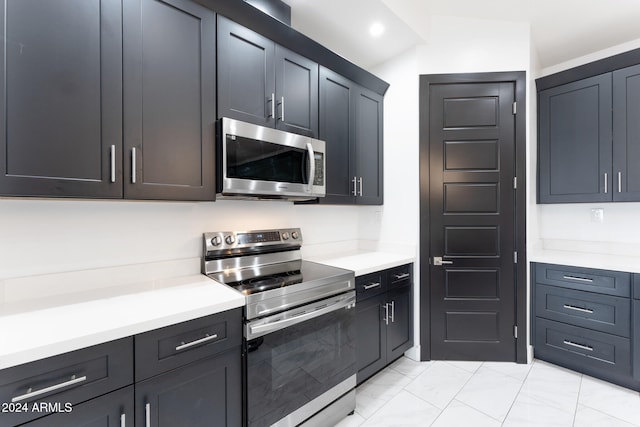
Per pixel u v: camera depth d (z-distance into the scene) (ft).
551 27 7.78
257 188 5.13
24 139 3.20
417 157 7.99
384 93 8.59
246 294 4.34
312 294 5.14
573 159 7.78
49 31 3.34
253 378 4.30
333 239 8.61
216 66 4.82
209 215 5.95
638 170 6.84
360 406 6.07
